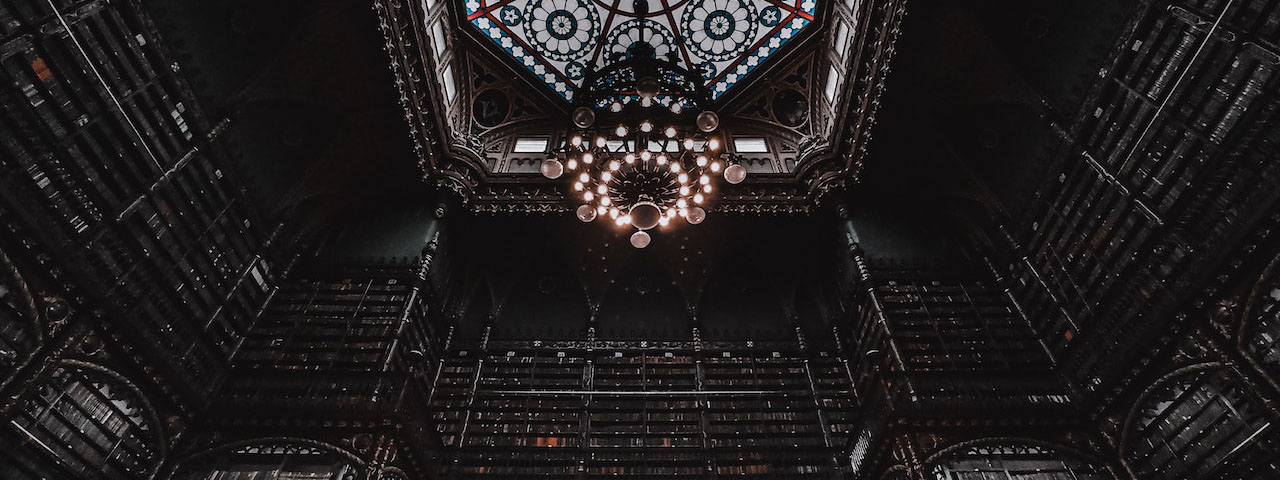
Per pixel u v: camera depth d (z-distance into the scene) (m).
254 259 11.73
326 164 13.29
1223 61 7.80
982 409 10.21
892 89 12.46
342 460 9.52
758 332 15.59
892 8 11.41
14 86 7.18
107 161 8.40
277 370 10.78
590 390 13.64
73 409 8.06
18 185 7.33
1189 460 8.54
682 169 10.02
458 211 15.16
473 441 12.36
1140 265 9.43
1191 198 8.48
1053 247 11.38
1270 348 7.61
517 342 15.07
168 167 9.38
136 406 8.93
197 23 9.88
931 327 12.09
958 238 14.52
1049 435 10.02
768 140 17.77
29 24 7.25
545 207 15.20
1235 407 7.98
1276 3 7.14
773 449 12.12
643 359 14.71
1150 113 8.96
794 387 13.84
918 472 9.55
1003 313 12.41
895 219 14.79
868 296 13.01
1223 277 8.13
